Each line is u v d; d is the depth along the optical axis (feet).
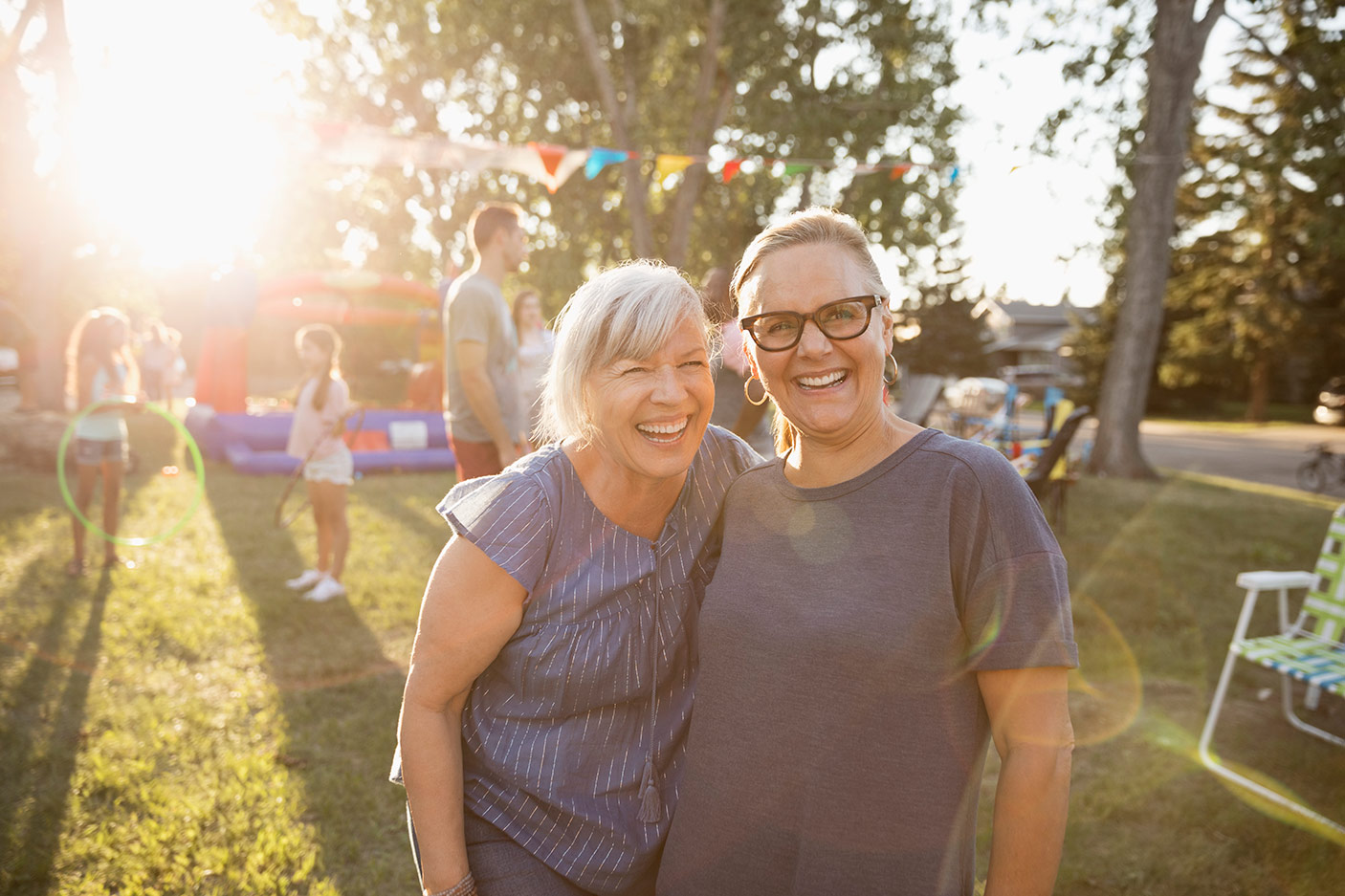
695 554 4.95
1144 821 10.19
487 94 59.21
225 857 9.12
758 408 11.78
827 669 4.07
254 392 74.59
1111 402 44.78
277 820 9.84
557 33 53.78
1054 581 3.84
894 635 3.95
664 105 52.01
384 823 9.95
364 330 70.90
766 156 52.54
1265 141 46.98
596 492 4.75
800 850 4.16
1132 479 43.14
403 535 23.86
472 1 51.26
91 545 21.67
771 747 4.23
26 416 34.09
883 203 51.85
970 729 4.08
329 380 17.85
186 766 11.03
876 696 4.00
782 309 4.35
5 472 31.37
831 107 51.39
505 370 12.75
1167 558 22.99
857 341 4.25
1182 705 13.47
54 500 26.73
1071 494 34.58
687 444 4.58
